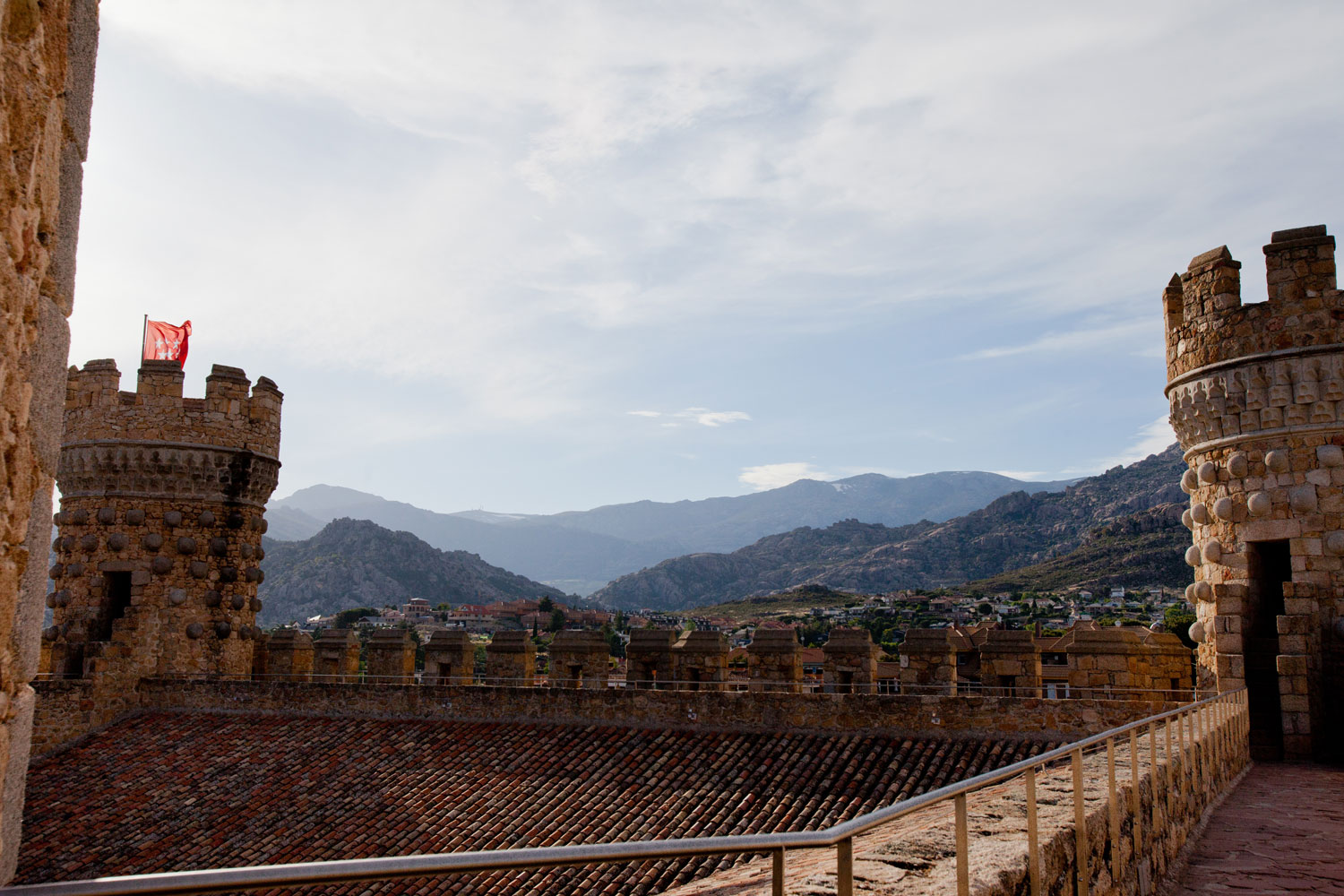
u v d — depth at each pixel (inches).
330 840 870.4
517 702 1060.5
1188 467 1013.8
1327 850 488.4
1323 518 865.5
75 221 219.1
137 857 892.0
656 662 1045.2
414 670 1208.8
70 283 216.5
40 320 201.0
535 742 1005.2
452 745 1026.1
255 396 1432.1
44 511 202.2
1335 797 659.4
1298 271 896.9
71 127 217.8
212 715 1215.6
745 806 811.4
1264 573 946.1
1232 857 479.5
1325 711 858.1
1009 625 6825.8
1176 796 497.7
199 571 1341.0
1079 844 329.4
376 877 154.0
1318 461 876.0
